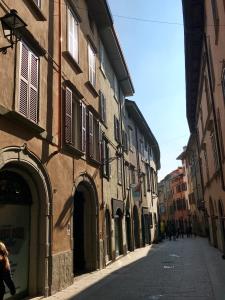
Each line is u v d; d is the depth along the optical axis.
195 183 46.41
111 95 23.12
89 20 18.53
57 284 11.49
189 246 30.47
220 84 14.78
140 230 30.27
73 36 15.27
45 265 10.85
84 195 16.80
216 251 23.91
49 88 12.12
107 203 19.50
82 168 15.16
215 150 19.44
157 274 14.69
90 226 16.62
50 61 12.41
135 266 17.56
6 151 9.23
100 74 20.06
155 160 45.38
